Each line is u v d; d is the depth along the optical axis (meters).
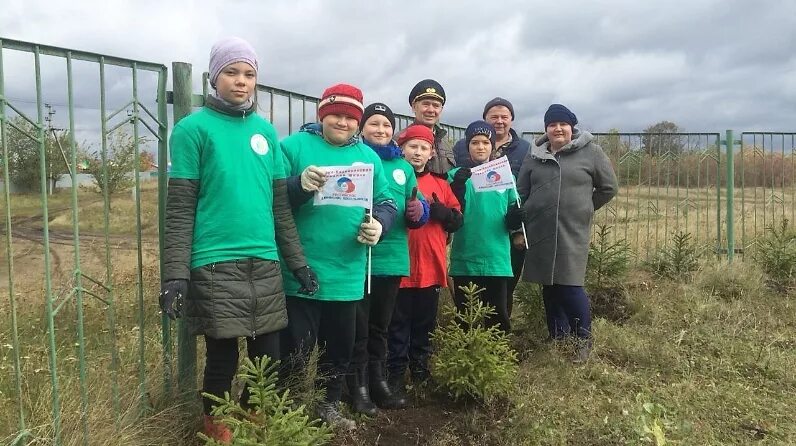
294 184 3.10
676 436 3.42
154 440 2.87
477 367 3.61
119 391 3.00
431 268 3.91
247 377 2.40
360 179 3.14
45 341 4.18
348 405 3.63
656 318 5.44
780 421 3.66
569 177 4.65
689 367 4.44
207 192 2.74
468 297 3.79
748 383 4.22
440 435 3.36
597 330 5.12
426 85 4.17
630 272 6.89
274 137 2.99
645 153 7.99
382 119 3.62
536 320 5.18
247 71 2.82
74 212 2.69
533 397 3.78
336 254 3.21
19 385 2.54
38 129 2.45
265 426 2.34
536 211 4.73
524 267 4.84
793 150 8.19
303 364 3.21
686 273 6.68
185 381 3.26
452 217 3.86
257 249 2.78
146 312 4.98
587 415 3.65
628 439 3.36
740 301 5.93
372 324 3.66
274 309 2.83
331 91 3.26
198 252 2.71
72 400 2.82
